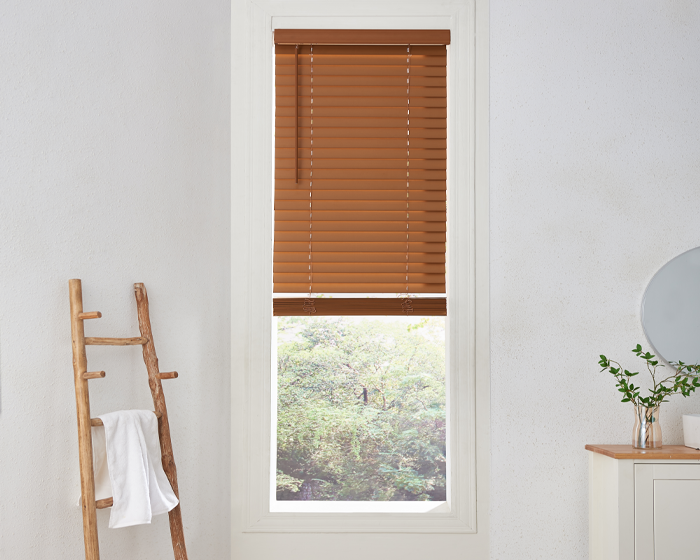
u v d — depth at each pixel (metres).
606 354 2.14
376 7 2.20
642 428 1.95
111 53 1.61
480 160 2.17
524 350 2.14
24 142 1.34
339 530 2.10
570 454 2.11
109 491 1.44
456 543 2.10
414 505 2.16
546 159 2.17
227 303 2.12
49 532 1.38
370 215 2.20
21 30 1.34
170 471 1.60
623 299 2.15
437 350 2.66
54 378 1.40
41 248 1.38
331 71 2.22
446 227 2.20
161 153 1.80
